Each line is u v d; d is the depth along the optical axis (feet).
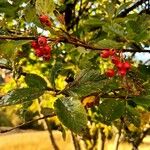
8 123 93.86
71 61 12.84
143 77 7.36
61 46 11.85
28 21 7.33
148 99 5.98
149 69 7.46
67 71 11.35
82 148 20.98
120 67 6.42
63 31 6.41
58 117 4.64
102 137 21.90
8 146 77.41
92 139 22.00
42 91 5.06
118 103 6.12
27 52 10.64
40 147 77.10
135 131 17.63
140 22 6.56
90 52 8.60
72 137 17.62
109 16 8.50
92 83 5.08
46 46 6.05
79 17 14.05
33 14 7.60
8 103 4.79
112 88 6.34
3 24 7.25
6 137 83.71
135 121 7.06
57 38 6.28
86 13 14.06
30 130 91.56
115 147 16.87
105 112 6.07
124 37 6.59
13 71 7.59
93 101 6.80
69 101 4.78
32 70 16.22
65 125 4.60
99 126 20.74
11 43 6.00
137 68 7.50
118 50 6.69
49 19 6.21
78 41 6.63
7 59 7.20
